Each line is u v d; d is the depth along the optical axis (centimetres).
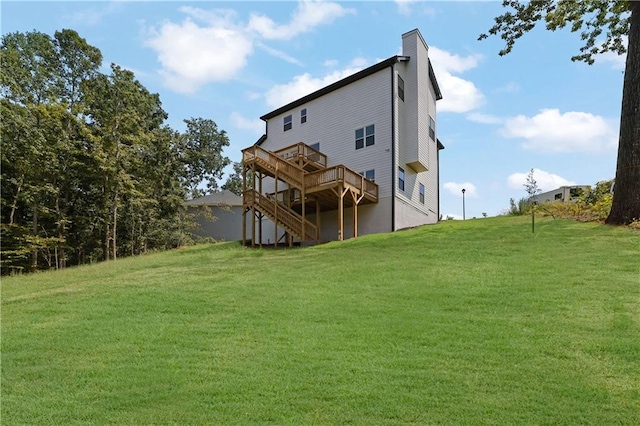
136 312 686
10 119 2139
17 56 2458
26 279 1227
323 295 743
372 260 1068
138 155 2711
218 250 1884
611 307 589
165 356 489
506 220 1689
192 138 3853
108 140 2422
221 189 4250
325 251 1349
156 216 3045
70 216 2644
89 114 2506
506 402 354
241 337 545
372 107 2108
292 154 2212
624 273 762
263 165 2081
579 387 375
